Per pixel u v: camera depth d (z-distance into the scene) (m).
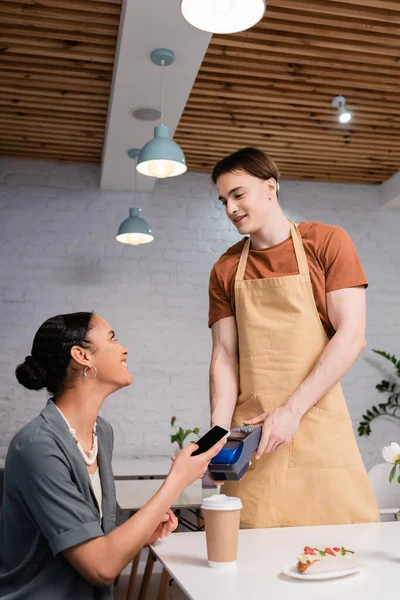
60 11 3.65
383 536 1.59
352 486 1.86
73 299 5.84
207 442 1.50
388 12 3.67
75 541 1.33
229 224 6.18
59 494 1.38
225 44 3.94
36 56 4.16
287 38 3.89
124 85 4.06
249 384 1.97
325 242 1.96
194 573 1.27
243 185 1.97
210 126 5.13
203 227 6.14
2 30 3.82
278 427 1.74
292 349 1.92
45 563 1.41
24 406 5.63
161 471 4.61
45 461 1.40
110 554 1.33
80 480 1.46
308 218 6.34
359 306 1.93
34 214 5.89
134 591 4.16
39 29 3.85
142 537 1.35
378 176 6.30
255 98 4.67
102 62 4.23
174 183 6.15
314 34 3.84
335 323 1.94
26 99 4.69
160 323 5.95
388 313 6.34
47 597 1.37
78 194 5.98
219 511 1.31
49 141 5.48
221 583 1.19
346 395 6.16
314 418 1.86
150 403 5.85
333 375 1.83
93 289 5.89
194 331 6.00
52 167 5.98
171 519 1.56
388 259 6.43
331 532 1.65
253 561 1.35
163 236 6.06
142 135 4.77
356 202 6.46
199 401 5.92
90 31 3.79
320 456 1.84
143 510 1.37
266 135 5.37
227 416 2.00
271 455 1.85
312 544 1.50
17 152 5.79
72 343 1.56
